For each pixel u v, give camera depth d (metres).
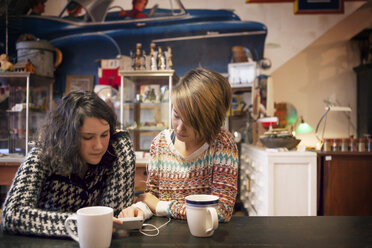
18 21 4.14
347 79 4.04
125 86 3.71
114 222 0.84
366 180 2.99
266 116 3.52
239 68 3.89
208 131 1.00
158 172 1.19
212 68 4.11
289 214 2.56
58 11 4.20
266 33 4.10
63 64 4.19
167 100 3.59
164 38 4.15
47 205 1.04
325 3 4.00
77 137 0.91
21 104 3.54
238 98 4.08
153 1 4.17
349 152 3.01
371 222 0.99
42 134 0.98
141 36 4.16
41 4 4.19
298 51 4.08
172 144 1.16
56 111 0.97
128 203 1.07
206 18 4.14
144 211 1.00
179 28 4.15
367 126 3.73
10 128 3.68
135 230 0.90
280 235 0.86
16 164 3.21
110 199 1.06
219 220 0.97
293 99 4.06
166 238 0.83
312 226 0.95
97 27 4.19
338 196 3.00
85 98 0.93
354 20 4.03
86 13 4.19
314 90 4.06
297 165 2.58
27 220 0.84
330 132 4.03
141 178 3.14
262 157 2.73
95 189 1.07
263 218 1.04
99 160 0.97
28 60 3.56
